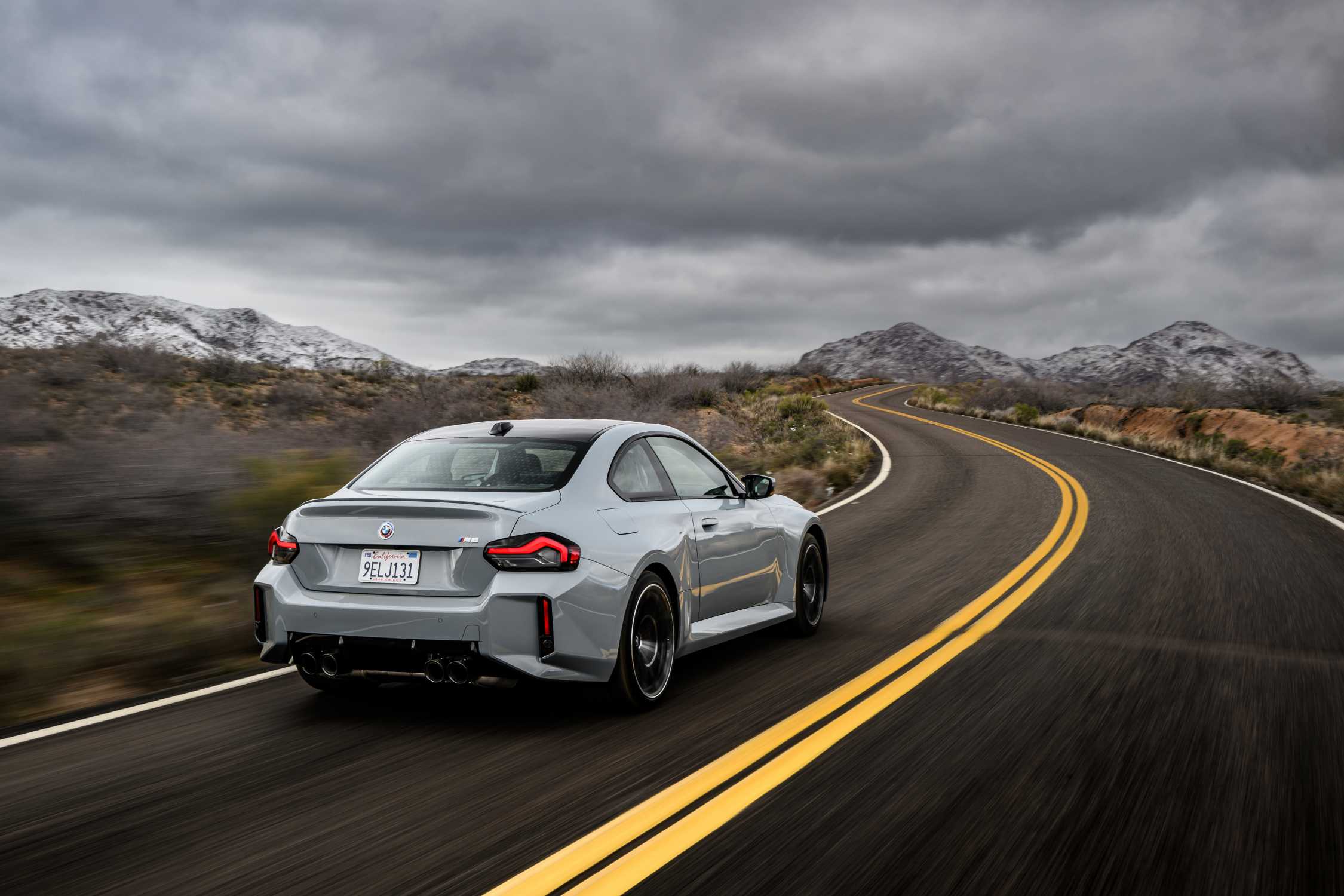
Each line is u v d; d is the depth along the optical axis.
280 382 36.38
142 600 7.87
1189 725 4.88
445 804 3.84
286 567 5.01
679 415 33.56
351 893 3.05
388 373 43.28
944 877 3.15
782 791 3.94
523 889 3.06
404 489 5.24
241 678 5.99
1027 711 5.11
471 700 5.43
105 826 3.66
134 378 29.45
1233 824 3.60
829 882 3.10
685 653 5.62
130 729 4.93
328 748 4.60
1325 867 3.24
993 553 11.18
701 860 3.28
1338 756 4.41
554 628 4.65
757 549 6.48
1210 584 9.14
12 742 4.74
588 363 37.59
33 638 6.34
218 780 4.17
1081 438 34.28
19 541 8.66
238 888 3.11
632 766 4.29
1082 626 7.34
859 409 59.94
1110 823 3.60
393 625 4.68
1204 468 23.44
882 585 9.24
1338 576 9.62
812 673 6.00
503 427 5.77
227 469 10.00
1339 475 19.27
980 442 31.77
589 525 4.98
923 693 5.49
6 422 10.48
